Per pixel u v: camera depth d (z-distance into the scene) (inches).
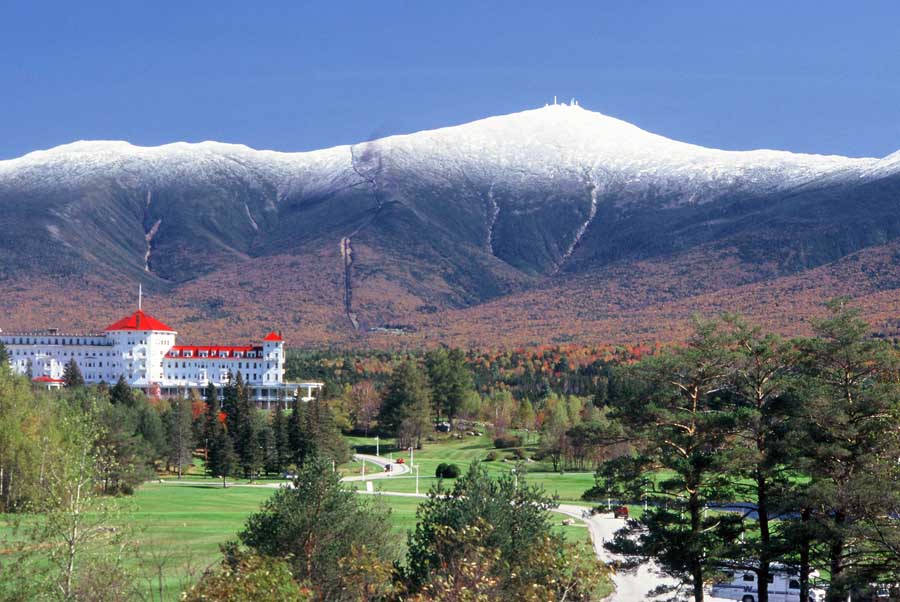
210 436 7431.1
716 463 2785.4
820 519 2578.7
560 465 7706.7
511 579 2047.2
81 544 2091.5
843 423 2728.8
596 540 4315.9
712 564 2763.3
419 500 5447.8
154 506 4793.3
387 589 2142.0
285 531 2265.0
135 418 6909.5
